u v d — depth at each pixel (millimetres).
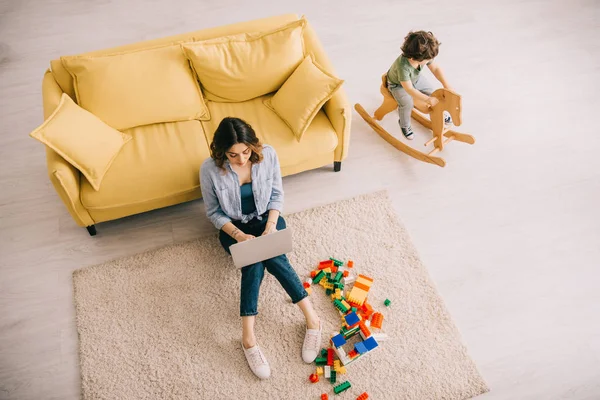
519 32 3137
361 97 2854
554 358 1988
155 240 2312
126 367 1965
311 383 1923
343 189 2480
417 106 2396
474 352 2004
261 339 2029
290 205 2422
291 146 2186
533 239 2312
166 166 2109
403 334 2029
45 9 3248
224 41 2209
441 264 2242
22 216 2375
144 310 2104
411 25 3182
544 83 2881
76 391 1927
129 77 2119
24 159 2559
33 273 2205
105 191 2053
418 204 2432
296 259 2232
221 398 1896
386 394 1894
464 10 3252
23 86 2855
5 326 2061
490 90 2857
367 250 2258
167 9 3260
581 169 2539
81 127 1995
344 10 3258
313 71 2191
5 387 1921
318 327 1991
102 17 3223
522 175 2523
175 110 2207
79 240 2309
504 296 2148
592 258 2256
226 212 2008
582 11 3225
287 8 3262
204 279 2188
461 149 2629
